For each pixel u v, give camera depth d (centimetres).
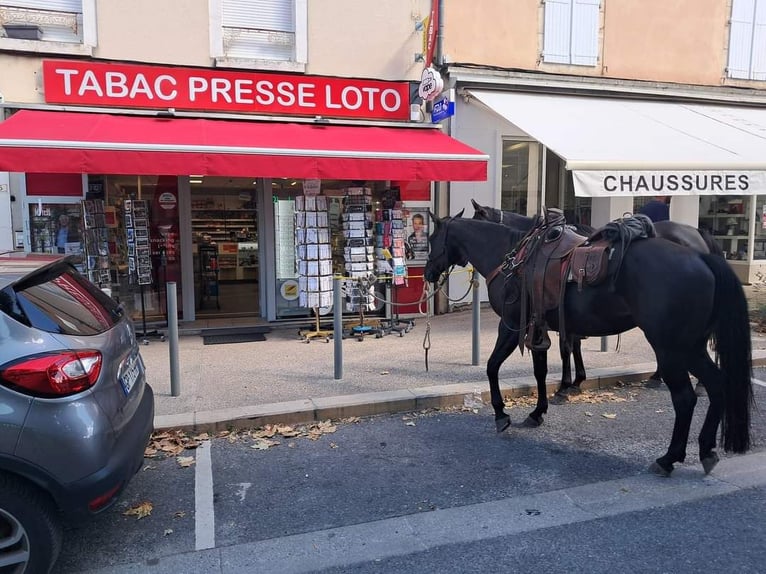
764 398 595
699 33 1137
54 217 849
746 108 1174
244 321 946
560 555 330
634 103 1088
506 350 502
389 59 950
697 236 547
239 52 895
